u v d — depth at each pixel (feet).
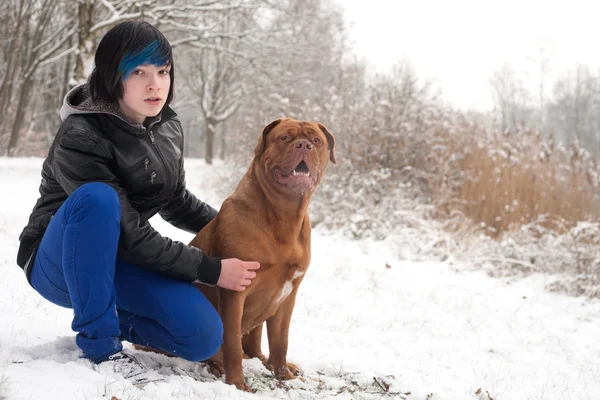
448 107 38.58
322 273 22.57
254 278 9.36
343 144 36.32
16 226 22.47
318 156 9.84
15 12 77.36
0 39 80.79
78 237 7.77
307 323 15.74
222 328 8.84
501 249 27.81
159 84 8.38
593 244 27.22
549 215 31.89
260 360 10.94
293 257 9.75
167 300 8.51
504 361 15.37
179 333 8.52
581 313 21.21
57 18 86.58
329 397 9.49
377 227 30.78
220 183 46.96
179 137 9.66
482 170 34.19
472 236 29.99
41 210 9.05
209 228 10.11
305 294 19.40
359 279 22.45
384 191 33.73
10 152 86.33
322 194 34.45
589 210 32.45
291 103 43.14
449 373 13.23
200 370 9.82
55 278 8.45
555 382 13.97
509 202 32.50
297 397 9.38
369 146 35.65
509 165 33.58
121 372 7.91
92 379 7.36
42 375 7.15
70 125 8.21
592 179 32.42
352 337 14.89
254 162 9.93
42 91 103.50
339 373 11.21
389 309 19.01
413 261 26.91
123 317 9.10
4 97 79.92
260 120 44.42
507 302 21.70
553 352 16.75
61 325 11.25
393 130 35.58
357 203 32.94
